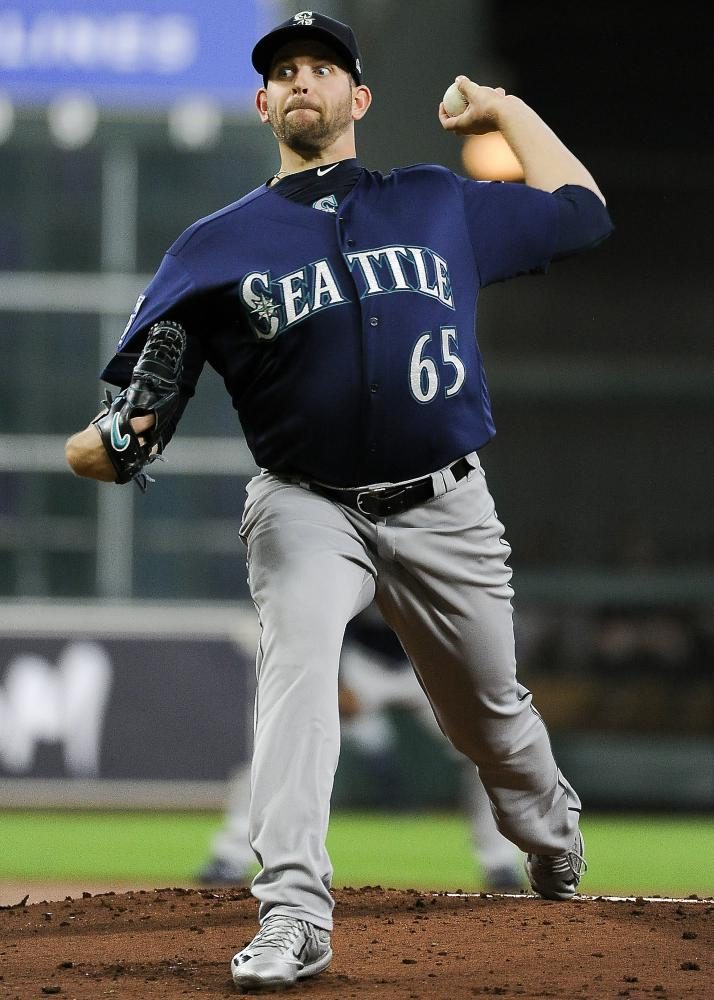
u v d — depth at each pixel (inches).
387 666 1108.5
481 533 498.9
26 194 2390.5
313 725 454.0
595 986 443.2
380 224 489.7
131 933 549.3
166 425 473.1
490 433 498.6
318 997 424.2
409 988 438.6
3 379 2358.5
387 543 489.1
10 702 1825.8
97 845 1460.4
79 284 2351.1
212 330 491.5
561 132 3225.9
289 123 494.6
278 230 485.4
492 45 3169.3
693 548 3034.0
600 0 3169.3
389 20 2773.1
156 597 2242.9
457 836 1615.4
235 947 520.1
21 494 2269.9
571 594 2849.4
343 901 609.9
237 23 2255.2
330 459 480.4
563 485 3112.7
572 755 2278.5
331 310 475.8
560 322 3166.8
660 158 3218.5
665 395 3122.5
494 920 558.9
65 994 435.2
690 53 3193.9
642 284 3193.9
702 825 1921.8
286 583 470.3
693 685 2637.8
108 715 1835.6
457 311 490.6
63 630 1844.2
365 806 1991.9
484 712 522.9
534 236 508.1
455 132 549.0
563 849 577.0
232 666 1855.3
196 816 1820.9
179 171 2375.7
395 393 476.1
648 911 579.8
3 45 2214.6
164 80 2233.0
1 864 1275.8
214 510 2242.9
